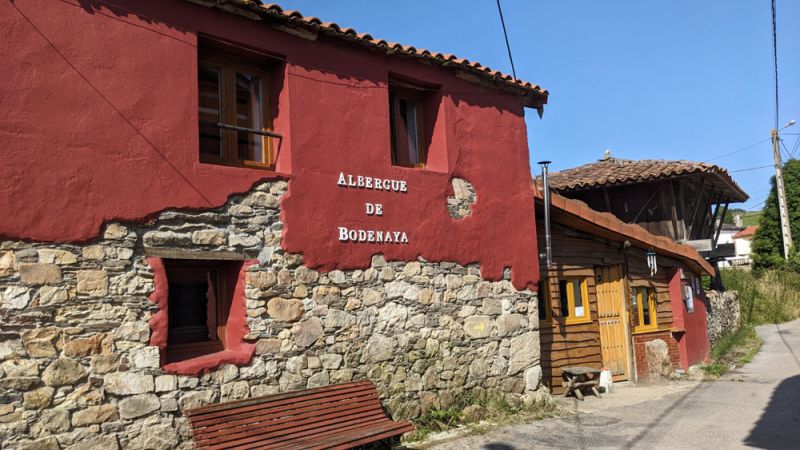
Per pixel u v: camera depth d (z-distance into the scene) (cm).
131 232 555
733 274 2720
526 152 959
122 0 571
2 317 482
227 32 638
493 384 844
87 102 541
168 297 595
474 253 847
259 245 638
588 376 1039
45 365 497
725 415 855
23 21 513
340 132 721
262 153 692
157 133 580
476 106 889
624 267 1171
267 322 634
